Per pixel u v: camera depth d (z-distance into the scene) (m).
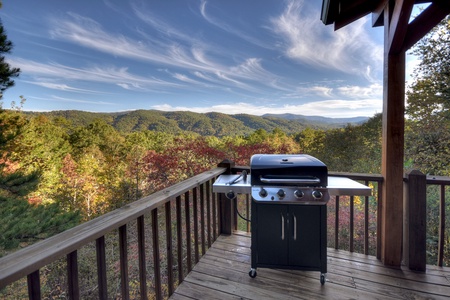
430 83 6.39
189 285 1.87
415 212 1.99
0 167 5.63
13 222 4.93
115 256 6.22
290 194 1.66
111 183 13.95
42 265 0.79
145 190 9.57
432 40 6.18
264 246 1.90
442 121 6.20
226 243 2.55
